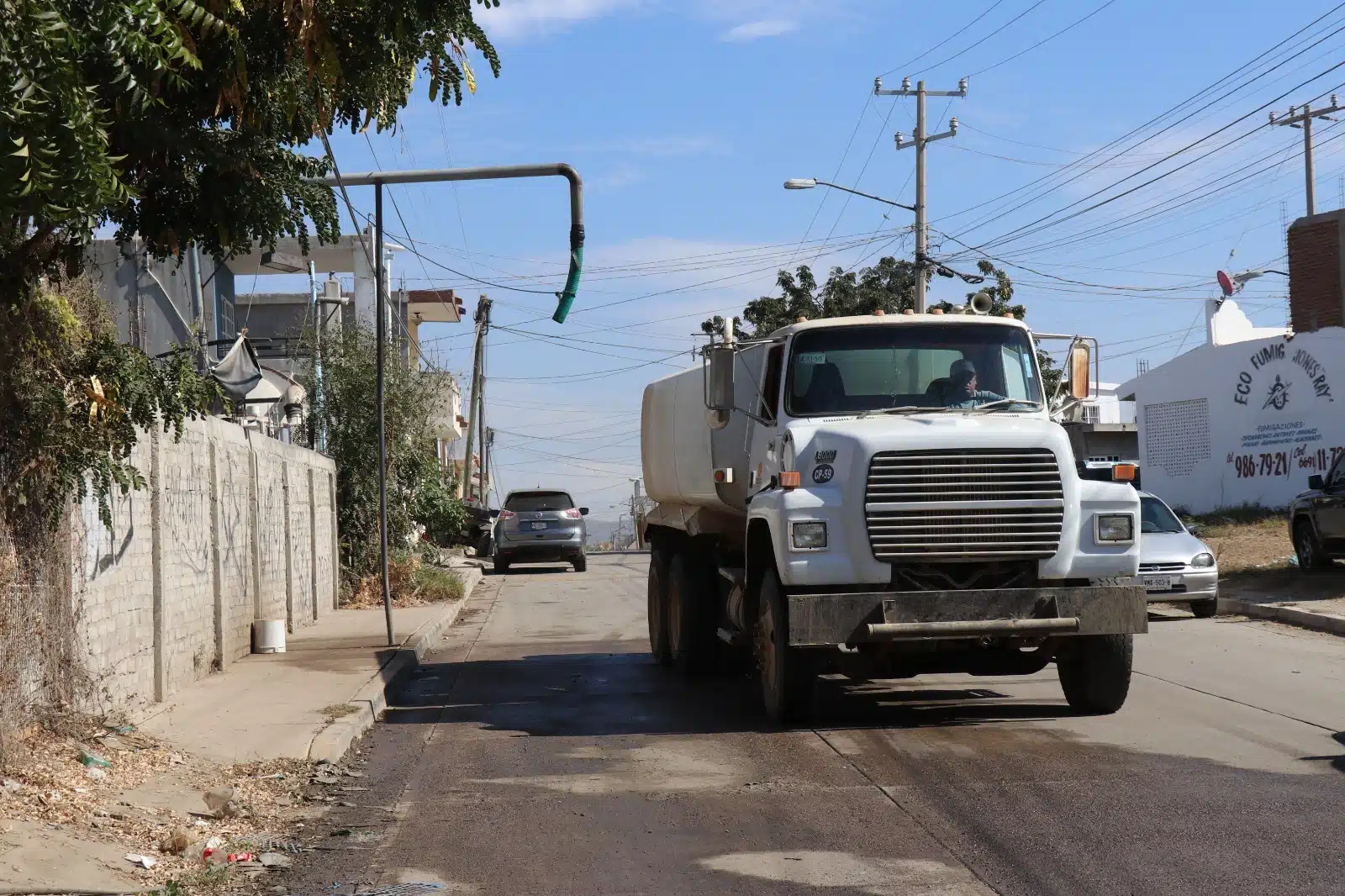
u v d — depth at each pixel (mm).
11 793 7262
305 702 11453
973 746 9195
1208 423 39812
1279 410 37250
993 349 10852
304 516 19469
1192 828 6719
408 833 7254
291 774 8805
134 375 8742
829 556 9641
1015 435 9742
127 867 6465
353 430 23906
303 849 6965
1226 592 20062
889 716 10625
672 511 14234
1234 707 10617
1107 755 8734
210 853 6754
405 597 23531
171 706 10977
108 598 9867
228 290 31312
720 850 6637
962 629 9477
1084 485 9961
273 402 23141
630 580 30953
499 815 7605
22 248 7457
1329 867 5930
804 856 6453
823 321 10883
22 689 8094
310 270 25844
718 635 12781
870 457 9625
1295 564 23422
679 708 11578
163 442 11453
